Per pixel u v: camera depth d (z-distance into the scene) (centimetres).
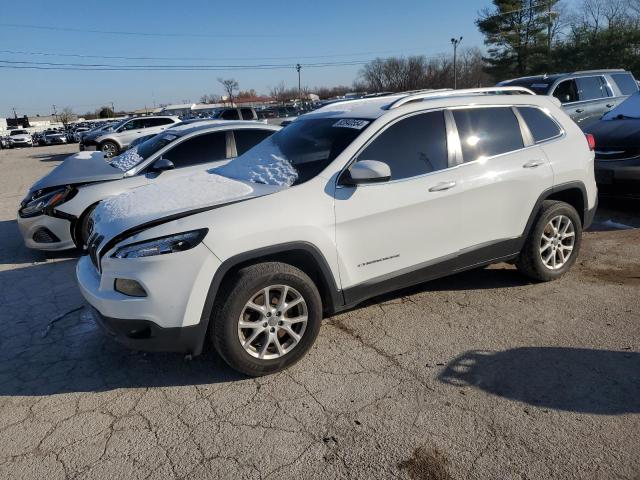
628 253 550
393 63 6800
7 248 709
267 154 422
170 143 679
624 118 741
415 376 335
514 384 320
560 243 475
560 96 1111
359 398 314
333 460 263
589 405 296
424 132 396
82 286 348
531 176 437
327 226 346
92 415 312
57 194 628
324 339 390
